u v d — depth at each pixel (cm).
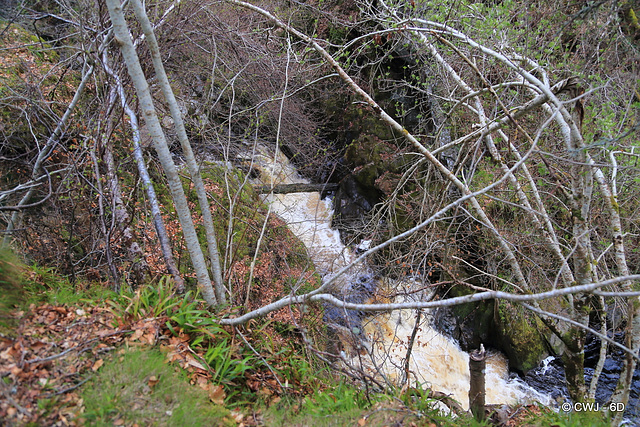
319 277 761
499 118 428
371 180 1066
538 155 568
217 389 305
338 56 543
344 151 1205
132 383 274
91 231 495
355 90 405
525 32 482
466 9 543
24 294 332
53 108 612
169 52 608
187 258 658
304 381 360
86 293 391
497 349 865
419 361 790
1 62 664
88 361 281
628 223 598
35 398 245
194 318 331
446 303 272
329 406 325
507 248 441
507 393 780
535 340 804
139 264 480
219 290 391
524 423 359
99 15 456
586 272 402
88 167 550
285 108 914
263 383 340
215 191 770
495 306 783
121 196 530
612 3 409
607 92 479
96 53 472
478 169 814
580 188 397
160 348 312
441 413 366
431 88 771
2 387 243
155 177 735
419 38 523
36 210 559
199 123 700
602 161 513
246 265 677
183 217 349
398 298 849
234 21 774
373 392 366
